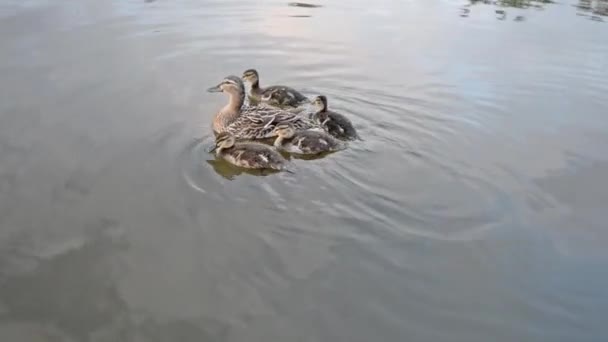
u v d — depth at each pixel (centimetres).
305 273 153
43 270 151
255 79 248
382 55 289
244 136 217
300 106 240
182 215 172
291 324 140
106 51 276
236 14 336
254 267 154
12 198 175
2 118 215
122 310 142
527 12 362
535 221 176
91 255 156
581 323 144
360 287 150
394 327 141
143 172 190
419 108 240
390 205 180
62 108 225
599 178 198
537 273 157
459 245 165
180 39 296
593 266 160
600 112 244
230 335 137
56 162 193
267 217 172
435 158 205
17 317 139
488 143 217
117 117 222
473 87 260
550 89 262
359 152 206
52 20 308
